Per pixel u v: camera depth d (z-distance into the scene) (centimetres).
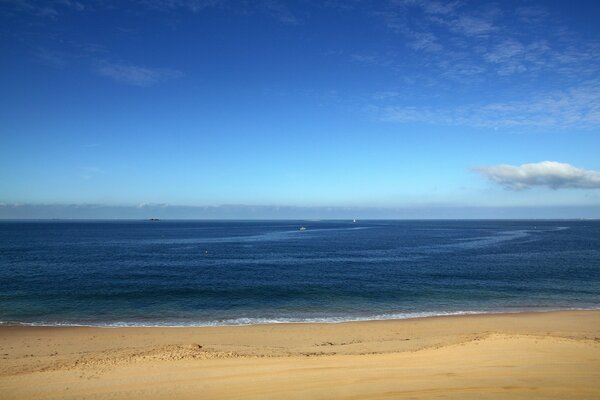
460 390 1091
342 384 1155
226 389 1123
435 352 1538
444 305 3119
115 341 2053
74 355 1694
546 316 2648
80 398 1062
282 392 1097
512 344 1620
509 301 3272
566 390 1082
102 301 3238
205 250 8175
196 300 3291
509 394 1056
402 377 1209
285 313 2848
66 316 2748
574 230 18862
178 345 1828
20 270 5041
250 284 4053
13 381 1211
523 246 9156
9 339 2097
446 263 5894
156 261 6119
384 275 4706
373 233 16338
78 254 7188
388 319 2619
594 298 3400
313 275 4712
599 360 1370
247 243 10338
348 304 3155
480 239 11969
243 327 2384
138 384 1166
